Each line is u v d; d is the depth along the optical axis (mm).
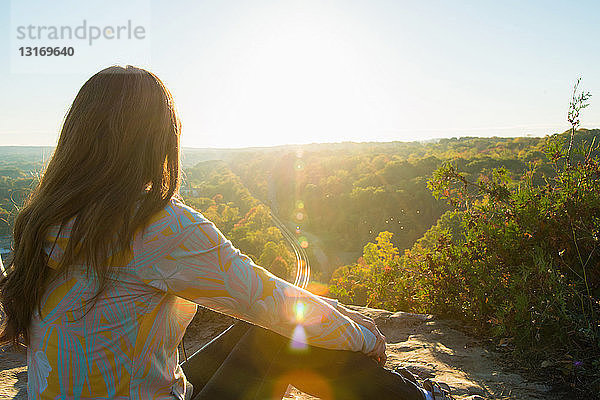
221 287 932
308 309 1022
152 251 903
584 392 2244
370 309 4082
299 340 1041
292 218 94188
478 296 3375
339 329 1063
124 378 917
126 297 905
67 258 890
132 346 918
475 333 3307
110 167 912
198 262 920
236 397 1155
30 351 964
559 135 3535
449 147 150500
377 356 1217
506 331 2963
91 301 894
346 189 90312
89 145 929
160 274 912
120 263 895
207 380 1271
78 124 945
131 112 944
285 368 1159
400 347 3133
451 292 3754
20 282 935
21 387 2260
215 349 1309
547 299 2764
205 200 94688
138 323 917
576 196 3230
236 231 65375
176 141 1021
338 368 1120
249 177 145000
